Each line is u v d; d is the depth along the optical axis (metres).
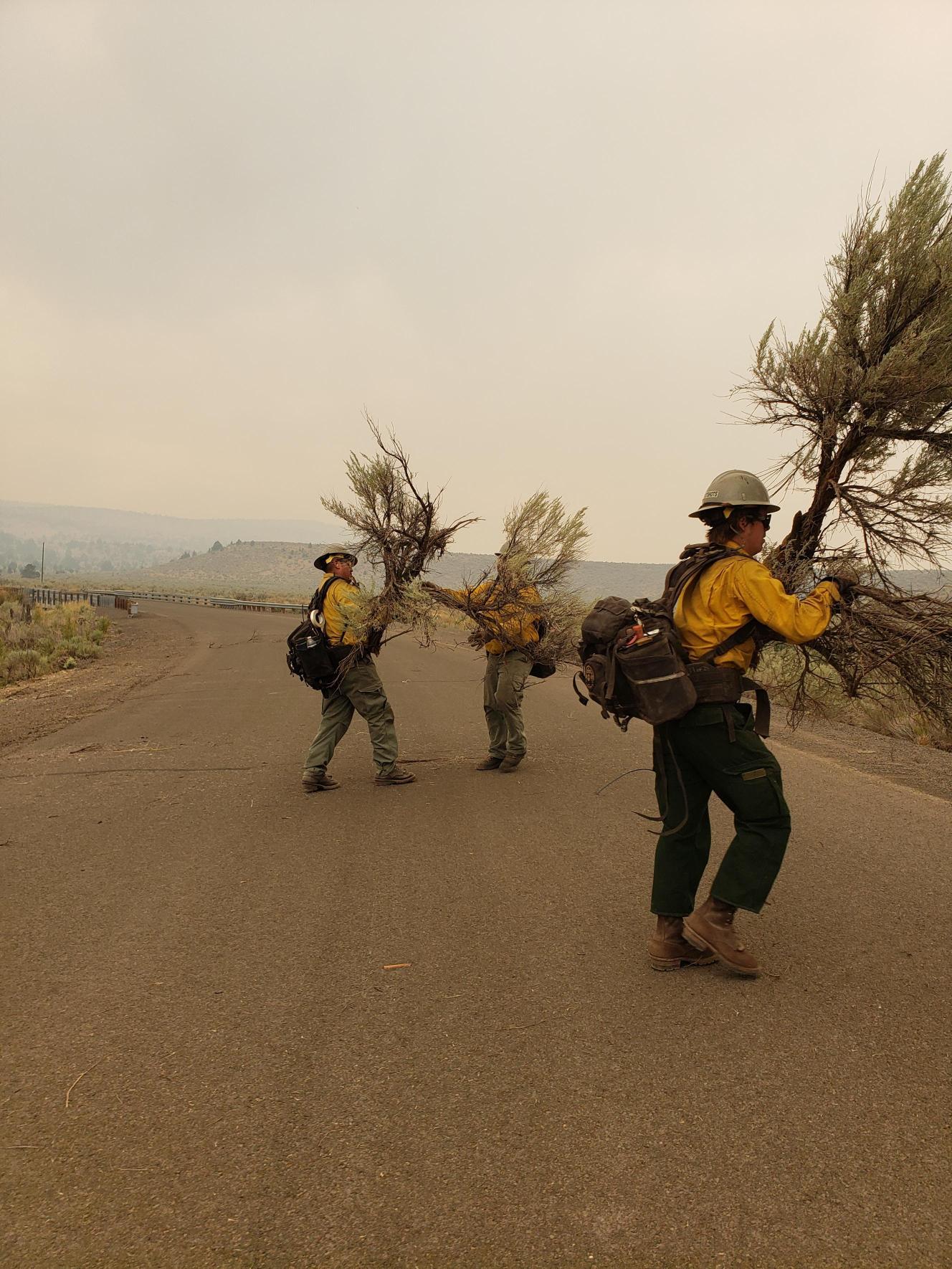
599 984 3.47
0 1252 2.05
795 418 5.07
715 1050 2.93
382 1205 2.19
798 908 4.23
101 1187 2.29
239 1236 2.09
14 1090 2.78
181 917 4.32
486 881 4.76
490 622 7.02
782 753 8.01
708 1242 2.04
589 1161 2.35
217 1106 2.66
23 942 4.03
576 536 7.06
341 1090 2.73
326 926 4.17
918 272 4.71
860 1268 1.95
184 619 41.38
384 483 6.64
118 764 8.38
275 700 12.65
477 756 8.31
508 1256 2.01
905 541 4.63
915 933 3.90
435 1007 3.30
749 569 3.38
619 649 3.51
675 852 3.58
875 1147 2.38
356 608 6.55
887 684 4.51
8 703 14.39
